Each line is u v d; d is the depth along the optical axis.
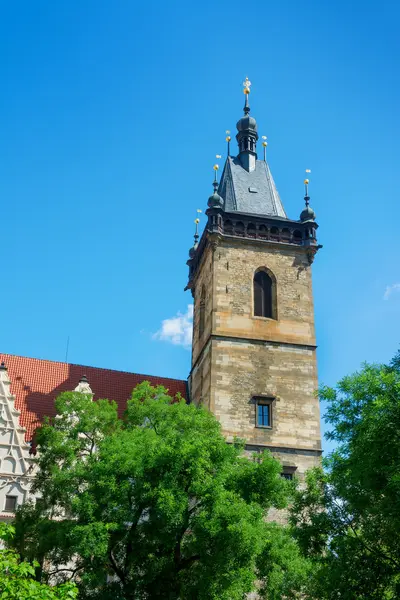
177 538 33.66
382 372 28.36
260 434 50.72
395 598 27.14
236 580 30.75
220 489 32.16
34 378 57.97
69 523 33.56
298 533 30.72
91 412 40.53
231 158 66.00
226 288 55.62
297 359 54.16
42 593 18.81
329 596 28.30
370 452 26.78
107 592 32.41
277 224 59.25
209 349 54.12
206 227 59.69
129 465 32.91
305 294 57.16
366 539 28.33
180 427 40.31
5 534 21.27
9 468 48.28
